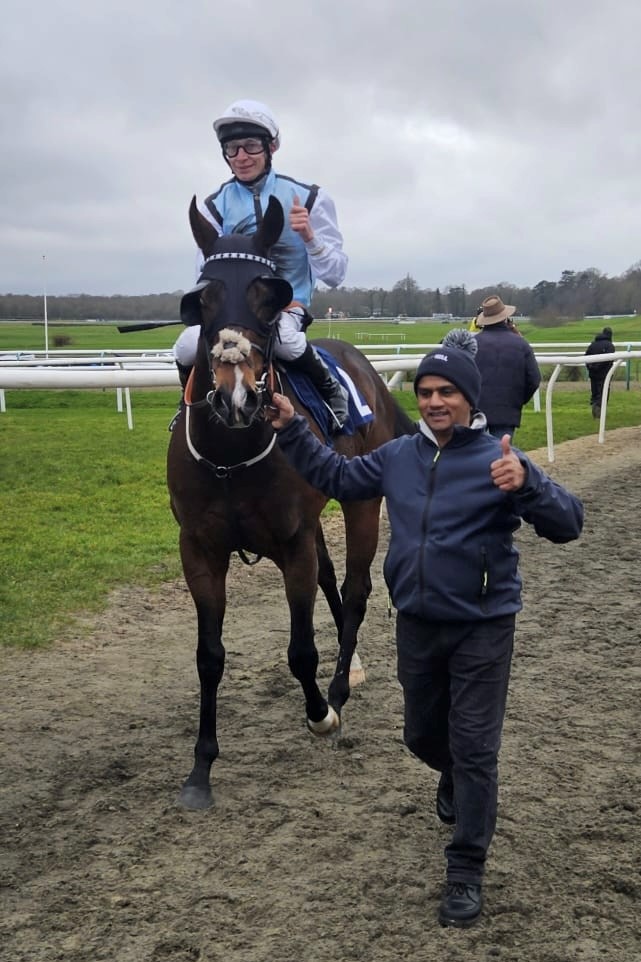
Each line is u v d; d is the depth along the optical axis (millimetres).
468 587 2385
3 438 10898
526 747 3305
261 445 3008
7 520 6688
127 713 3623
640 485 8109
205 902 2424
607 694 3775
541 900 2426
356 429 3836
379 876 2535
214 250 3021
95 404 16062
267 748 3314
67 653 4234
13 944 2266
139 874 2557
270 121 3395
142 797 2982
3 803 2943
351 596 3898
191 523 3113
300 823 2812
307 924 2330
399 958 2205
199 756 3037
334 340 4297
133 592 5129
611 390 17547
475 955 2217
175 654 4266
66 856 2646
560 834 2736
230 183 3525
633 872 2541
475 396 2461
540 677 3947
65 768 3170
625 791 2990
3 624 4520
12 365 10477
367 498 2666
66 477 8453
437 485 2441
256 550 3211
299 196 3506
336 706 3564
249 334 2891
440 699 2521
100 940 2281
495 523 2412
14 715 3586
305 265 3562
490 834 2391
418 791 3006
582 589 5211
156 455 9688
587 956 2205
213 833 2766
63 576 5289
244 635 4531
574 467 9008
